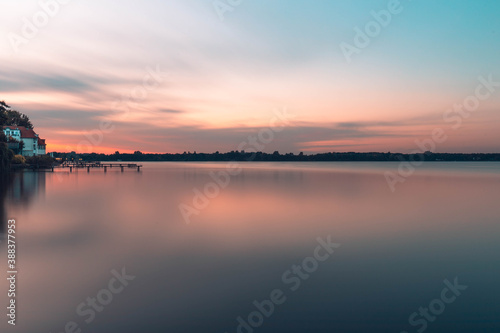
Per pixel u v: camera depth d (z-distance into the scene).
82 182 55.12
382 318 9.21
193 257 14.67
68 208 27.86
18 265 13.29
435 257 14.91
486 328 8.66
